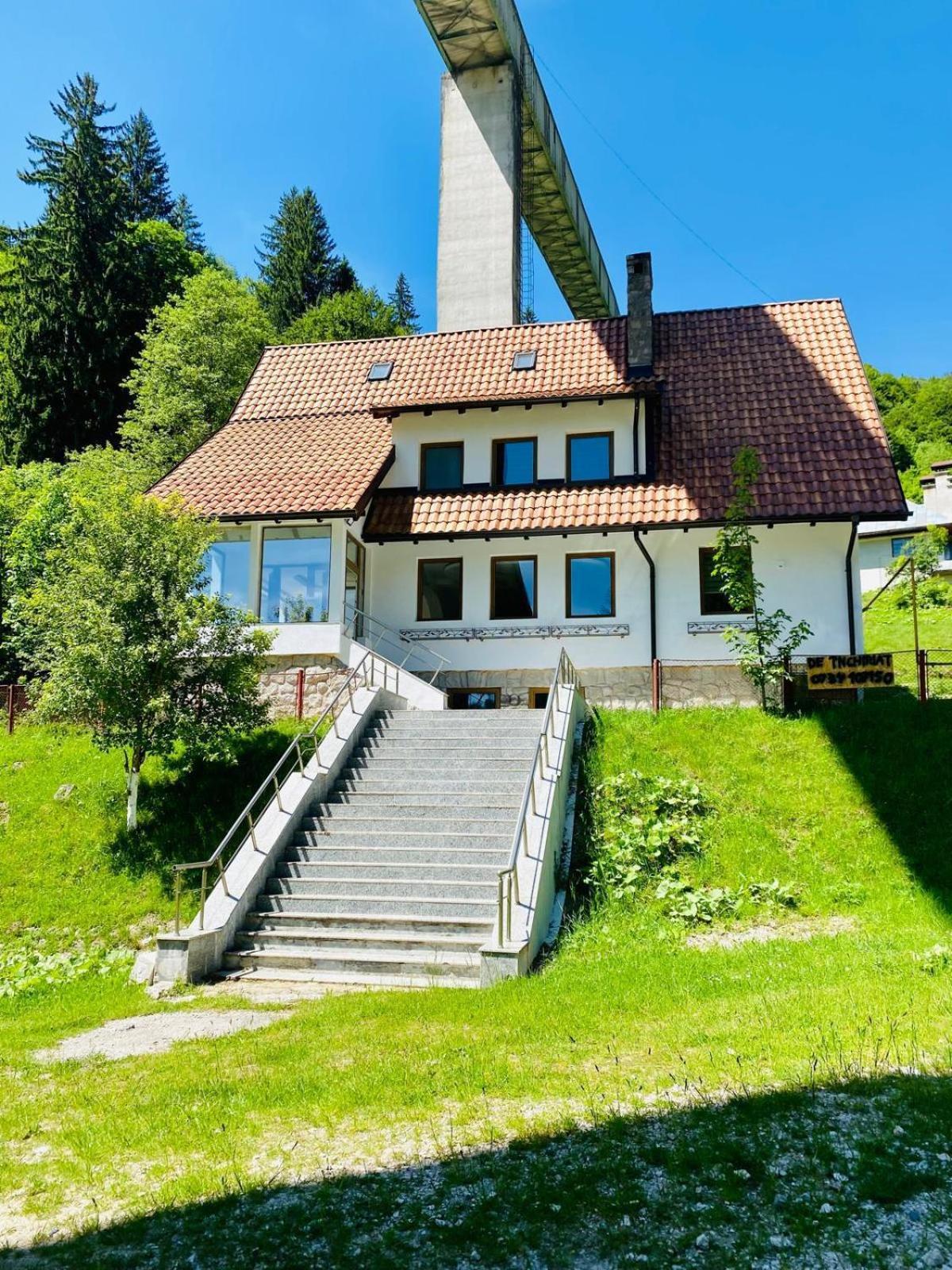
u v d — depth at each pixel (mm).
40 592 16016
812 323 23969
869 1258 4207
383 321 57719
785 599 19703
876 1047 6488
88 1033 9156
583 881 13000
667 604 20328
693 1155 5145
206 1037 8680
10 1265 4664
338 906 12188
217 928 11555
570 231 43469
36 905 14305
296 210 65188
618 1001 8523
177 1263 4586
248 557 20500
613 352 23547
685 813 14281
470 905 11727
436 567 21969
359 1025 8609
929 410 81250
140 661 15102
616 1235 4527
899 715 15977
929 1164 4914
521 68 35312
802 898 12336
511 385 23000
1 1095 7238
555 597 21047
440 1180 5219
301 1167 5543
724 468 20547
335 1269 4430
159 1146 5988
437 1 30938
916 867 12625
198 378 39406
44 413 39594
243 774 16891
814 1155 5070
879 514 18641
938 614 34594
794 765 15219
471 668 21141
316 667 19797
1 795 17578
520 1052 7281
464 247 33844
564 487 21438
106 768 17969
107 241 43406
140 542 16016
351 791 14953
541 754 14578
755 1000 8070
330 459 22062
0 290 42438
